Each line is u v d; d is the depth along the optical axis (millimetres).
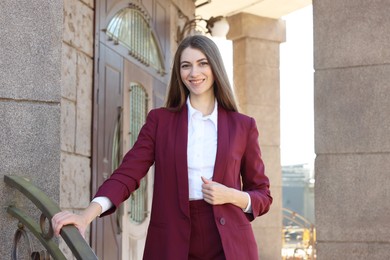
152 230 2770
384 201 4805
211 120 2846
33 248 3422
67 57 5004
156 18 7375
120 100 6148
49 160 3490
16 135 3451
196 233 2725
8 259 3367
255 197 2799
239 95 10664
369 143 4875
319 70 5020
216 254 2713
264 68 10711
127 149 6312
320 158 4949
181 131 2803
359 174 4871
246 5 10195
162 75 7613
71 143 5066
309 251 11242
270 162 10633
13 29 3508
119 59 6145
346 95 4949
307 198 24016
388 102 4867
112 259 5852
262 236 10492
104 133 5711
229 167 2791
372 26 4934
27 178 3447
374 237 4801
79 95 5238
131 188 2791
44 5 3564
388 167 4816
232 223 2732
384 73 4887
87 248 2561
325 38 5023
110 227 5824
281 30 10797
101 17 5668
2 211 3363
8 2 3516
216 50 2906
